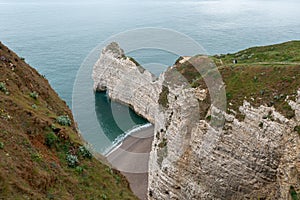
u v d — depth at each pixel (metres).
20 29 189.12
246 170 43.03
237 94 49.56
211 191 44.72
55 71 107.25
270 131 42.50
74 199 20.30
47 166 21.19
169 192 47.06
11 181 17.09
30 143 22.19
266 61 63.31
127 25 180.50
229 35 161.62
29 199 16.95
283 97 45.19
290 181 39.38
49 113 29.44
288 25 194.88
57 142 25.03
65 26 194.00
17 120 24.16
